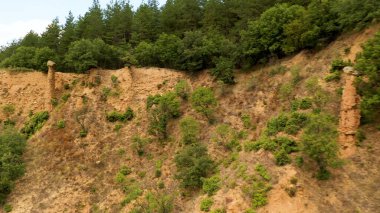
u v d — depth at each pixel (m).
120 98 70.31
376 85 46.22
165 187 55.66
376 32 51.12
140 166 60.62
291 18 64.12
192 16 85.19
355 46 55.12
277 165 45.94
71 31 86.12
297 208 41.66
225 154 55.59
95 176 60.34
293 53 63.75
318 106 51.66
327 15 59.78
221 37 73.88
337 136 46.44
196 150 54.94
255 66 68.12
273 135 51.12
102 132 66.19
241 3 78.69
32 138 67.38
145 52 74.38
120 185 58.44
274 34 64.62
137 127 66.12
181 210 50.41
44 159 63.19
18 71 78.31
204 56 71.06
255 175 46.03
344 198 41.62
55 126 67.56
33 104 74.44
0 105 74.94
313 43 60.53
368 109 45.88
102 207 56.19
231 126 59.69
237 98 63.47
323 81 54.38
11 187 59.91
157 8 93.56
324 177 43.50
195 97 63.12
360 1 54.69
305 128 47.09
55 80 74.38
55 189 59.03
